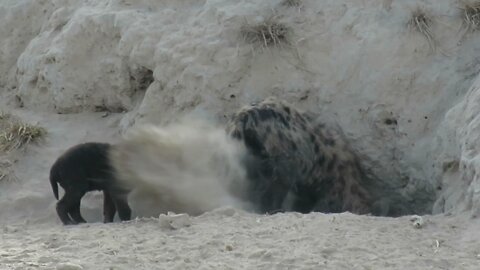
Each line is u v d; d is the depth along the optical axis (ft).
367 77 118.21
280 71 121.80
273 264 80.12
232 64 122.31
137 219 101.81
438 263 80.43
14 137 126.62
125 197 110.22
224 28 124.77
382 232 89.81
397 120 116.06
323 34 122.11
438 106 114.32
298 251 83.20
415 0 120.57
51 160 125.39
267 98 118.42
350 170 116.47
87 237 93.04
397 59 117.19
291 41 122.52
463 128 103.45
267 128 113.29
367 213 114.11
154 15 131.03
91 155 109.09
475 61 114.93
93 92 135.23
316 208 116.67
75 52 135.13
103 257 84.02
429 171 112.06
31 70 139.44
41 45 140.26
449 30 117.60
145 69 129.59
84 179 109.19
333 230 89.92
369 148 117.60
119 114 135.44
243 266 79.87
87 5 139.23
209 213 100.07
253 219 96.32
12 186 120.78
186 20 129.18
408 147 115.14
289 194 115.44
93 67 134.31
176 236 90.74
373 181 118.01
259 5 125.70
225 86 122.31
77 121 134.92
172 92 125.18
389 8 121.19
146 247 87.30
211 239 88.33
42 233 97.96
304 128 116.06
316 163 115.34
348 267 79.10
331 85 119.96
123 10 133.39
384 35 118.73
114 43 132.87
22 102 142.51
